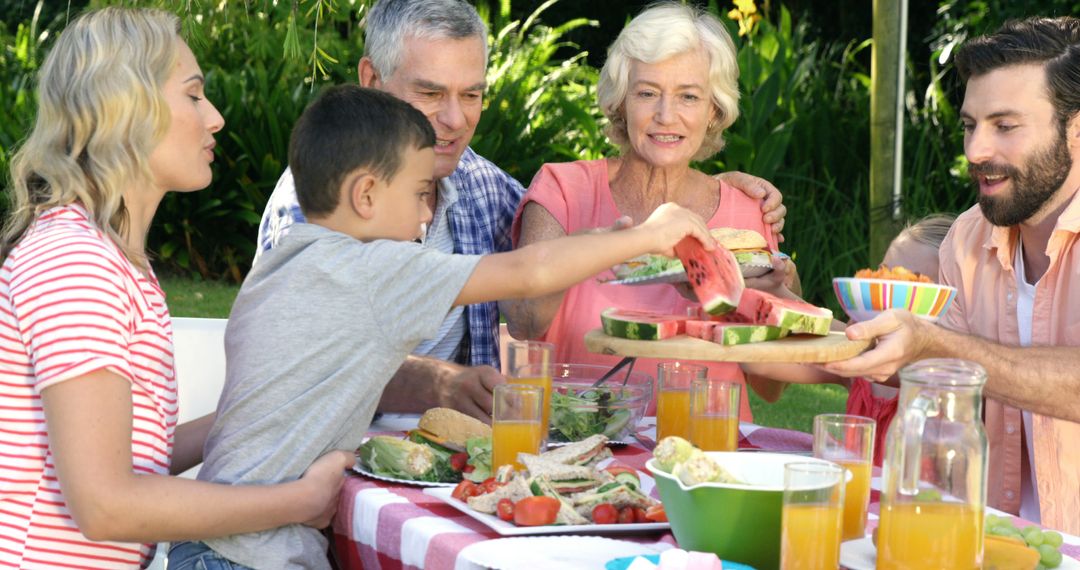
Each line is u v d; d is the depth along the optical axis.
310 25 9.24
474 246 3.47
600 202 3.29
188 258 9.27
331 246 2.23
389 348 2.20
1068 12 8.74
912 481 1.60
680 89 3.10
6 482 2.08
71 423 1.96
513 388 2.23
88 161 2.16
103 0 7.46
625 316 2.37
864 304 2.47
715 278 2.25
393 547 2.02
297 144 2.35
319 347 2.19
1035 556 1.70
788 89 9.03
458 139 3.31
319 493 2.18
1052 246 2.85
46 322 1.98
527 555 1.76
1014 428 2.98
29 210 2.17
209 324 3.55
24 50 10.09
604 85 3.25
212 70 9.15
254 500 2.09
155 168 2.24
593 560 1.76
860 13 11.88
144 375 2.13
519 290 2.13
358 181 2.30
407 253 2.20
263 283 2.26
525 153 8.65
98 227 2.13
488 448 2.32
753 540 1.74
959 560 1.58
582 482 2.05
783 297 2.78
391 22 3.24
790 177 8.69
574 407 2.57
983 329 3.11
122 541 2.02
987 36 2.88
